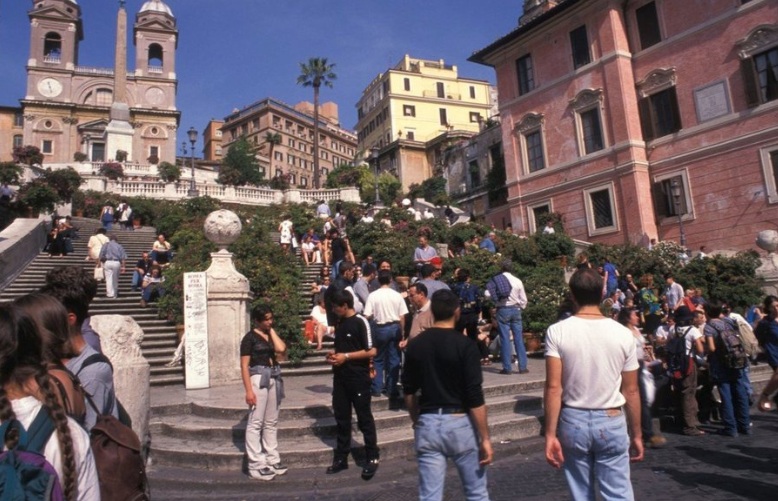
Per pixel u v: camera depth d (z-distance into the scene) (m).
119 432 2.51
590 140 26.72
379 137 72.81
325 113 113.12
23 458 1.75
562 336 3.44
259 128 92.75
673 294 15.75
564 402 3.41
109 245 14.00
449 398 3.62
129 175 44.03
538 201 28.91
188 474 5.96
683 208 23.52
